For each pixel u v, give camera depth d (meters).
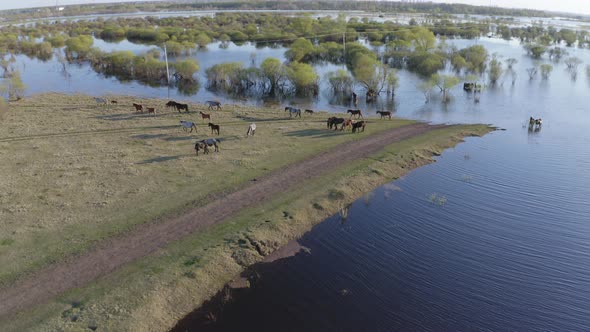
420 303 20.67
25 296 20.02
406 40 118.81
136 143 41.09
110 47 128.62
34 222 26.16
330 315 19.81
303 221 28.31
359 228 27.97
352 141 43.69
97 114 52.31
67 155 37.53
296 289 21.73
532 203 31.42
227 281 22.28
